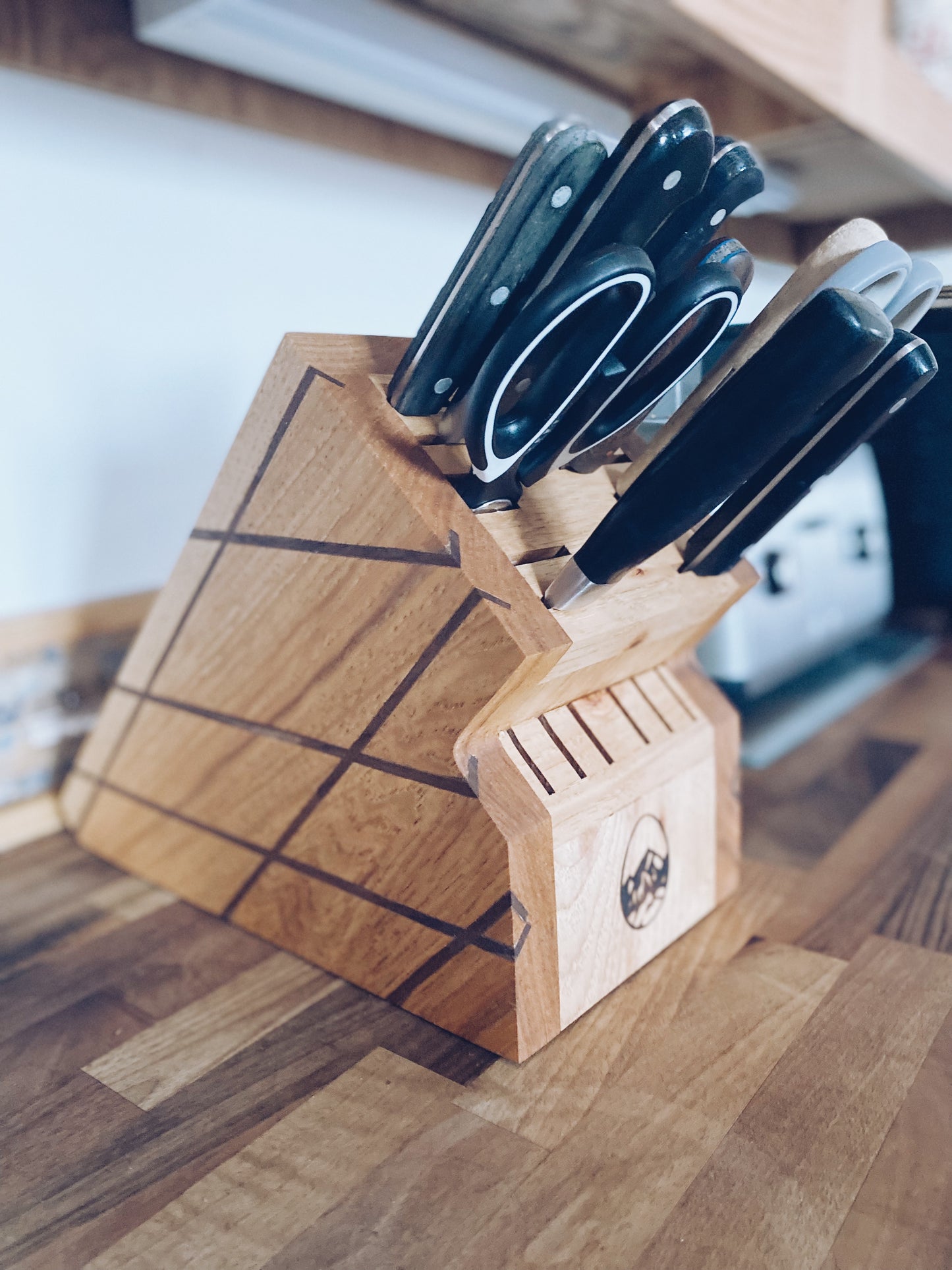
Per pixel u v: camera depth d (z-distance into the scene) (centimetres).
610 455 48
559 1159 34
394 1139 36
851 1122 35
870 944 48
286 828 48
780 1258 29
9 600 66
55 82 62
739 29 52
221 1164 35
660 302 33
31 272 63
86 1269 30
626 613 42
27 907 56
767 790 67
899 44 73
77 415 67
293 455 41
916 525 77
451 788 40
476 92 68
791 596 73
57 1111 38
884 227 100
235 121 71
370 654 41
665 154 29
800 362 29
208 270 73
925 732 75
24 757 66
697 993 45
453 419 38
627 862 45
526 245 31
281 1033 43
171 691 53
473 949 41
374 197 84
